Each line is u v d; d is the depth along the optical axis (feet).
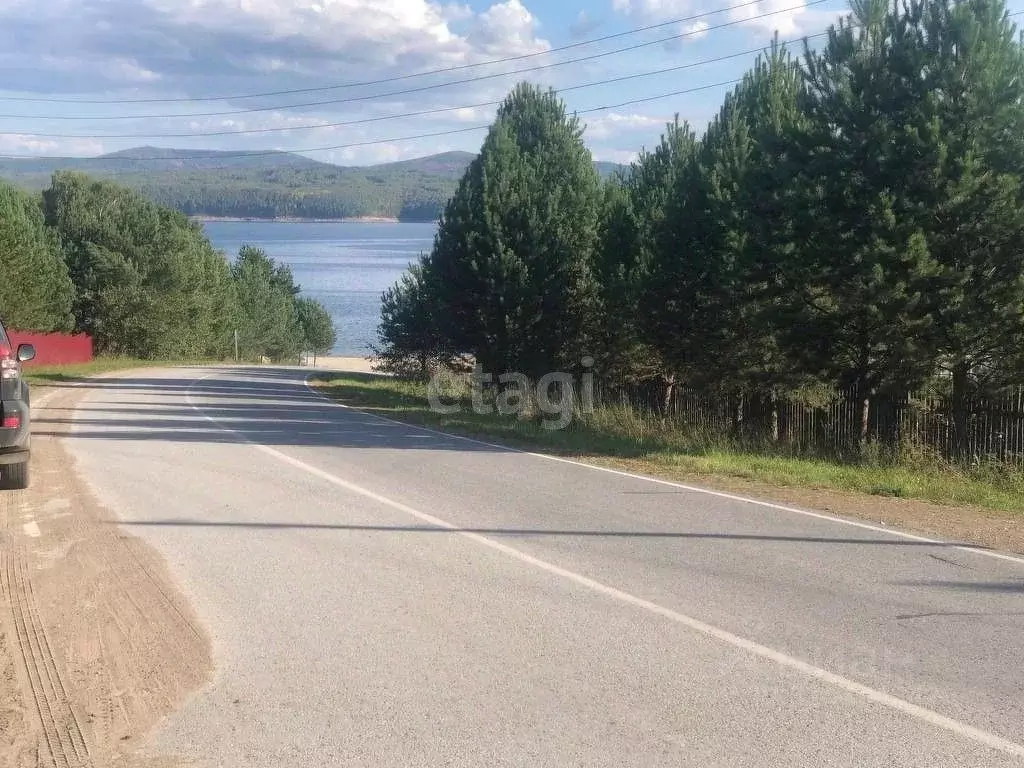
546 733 15.01
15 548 27.04
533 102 93.09
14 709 16.05
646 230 77.77
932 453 48.96
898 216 52.49
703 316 72.28
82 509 32.60
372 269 640.58
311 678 17.34
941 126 52.06
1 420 32.65
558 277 86.22
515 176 87.30
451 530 29.81
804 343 60.08
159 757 14.24
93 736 14.97
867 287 52.03
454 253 88.33
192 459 45.52
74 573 24.48
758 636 19.76
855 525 31.24
